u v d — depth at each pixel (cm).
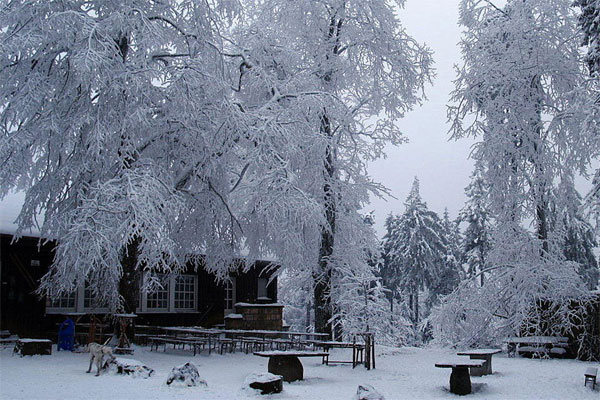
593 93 1401
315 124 1845
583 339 1561
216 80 1410
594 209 1263
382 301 1434
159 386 924
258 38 1950
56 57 1442
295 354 1077
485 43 1903
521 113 1842
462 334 1828
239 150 1717
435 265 4266
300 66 1998
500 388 1052
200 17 1523
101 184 1271
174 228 1694
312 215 1516
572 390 1036
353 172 2044
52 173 1402
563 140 1741
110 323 1514
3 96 1359
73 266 1260
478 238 3806
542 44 1803
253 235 1831
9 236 1612
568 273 1669
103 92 1309
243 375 1123
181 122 1416
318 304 1925
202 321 2197
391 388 1036
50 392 837
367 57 1989
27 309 1688
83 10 1434
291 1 1967
